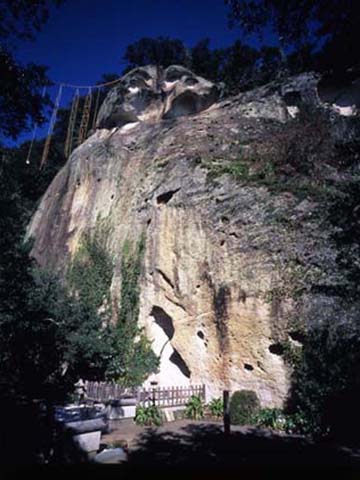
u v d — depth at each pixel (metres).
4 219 7.25
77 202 22.02
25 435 6.05
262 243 11.99
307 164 14.29
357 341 8.98
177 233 14.41
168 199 15.97
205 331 12.49
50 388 8.15
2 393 7.19
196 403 11.48
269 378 10.66
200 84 21.77
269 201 12.93
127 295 15.55
